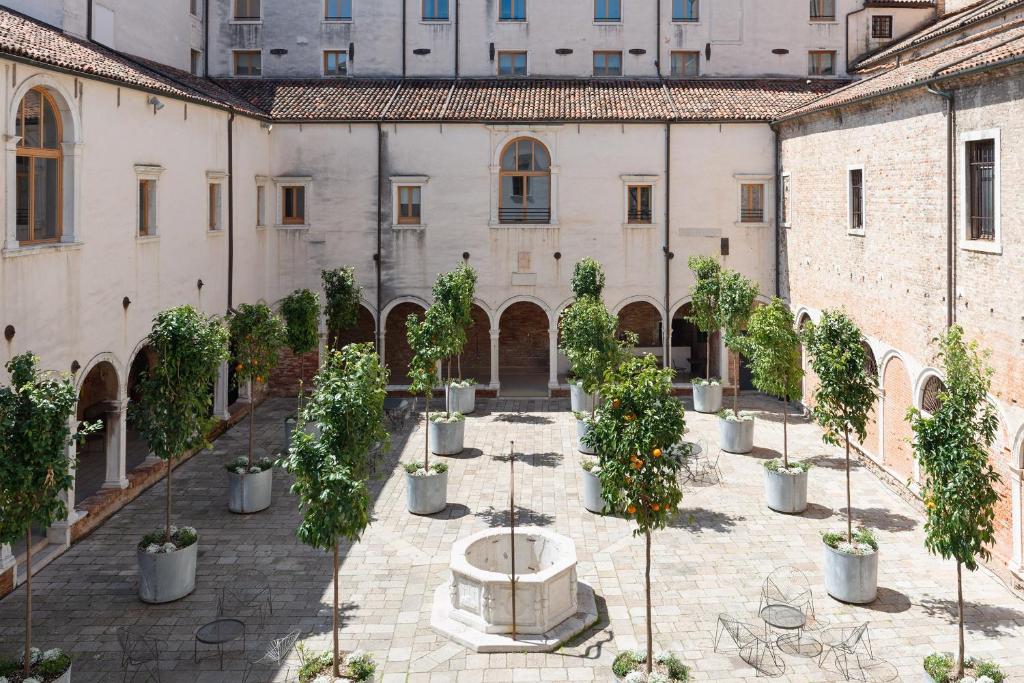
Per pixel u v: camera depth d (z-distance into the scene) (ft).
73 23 79.00
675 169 102.68
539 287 104.12
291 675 44.37
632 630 49.19
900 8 113.39
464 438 86.63
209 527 64.54
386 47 115.75
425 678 44.32
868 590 51.78
